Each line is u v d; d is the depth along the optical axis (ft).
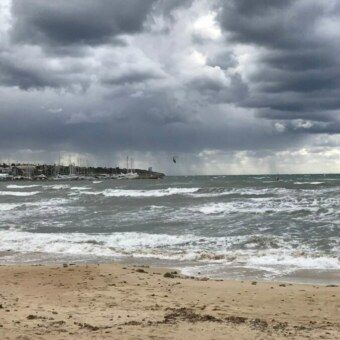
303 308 33.42
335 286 41.45
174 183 289.33
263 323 28.35
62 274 45.85
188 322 27.99
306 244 66.23
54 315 29.63
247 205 115.34
